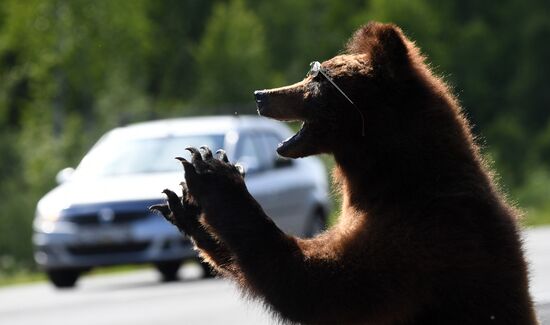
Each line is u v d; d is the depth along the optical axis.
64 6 58.91
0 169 51.09
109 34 60.06
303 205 24.69
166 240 22.27
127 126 25.61
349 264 7.89
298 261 7.92
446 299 8.04
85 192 22.92
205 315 17.53
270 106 8.80
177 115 40.38
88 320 17.81
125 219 22.33
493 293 8.09
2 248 36.06
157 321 17.14
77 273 23.22
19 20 58.38
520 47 90.81
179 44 85.56
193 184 8.21
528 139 83.56
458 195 8.12
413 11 80.00
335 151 8.66
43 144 51.34
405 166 8.29
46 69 59.22
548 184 54.47
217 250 8.65
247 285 8.15
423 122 8.36
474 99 87.31
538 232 32.34
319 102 8.61
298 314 7.94
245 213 8.11
